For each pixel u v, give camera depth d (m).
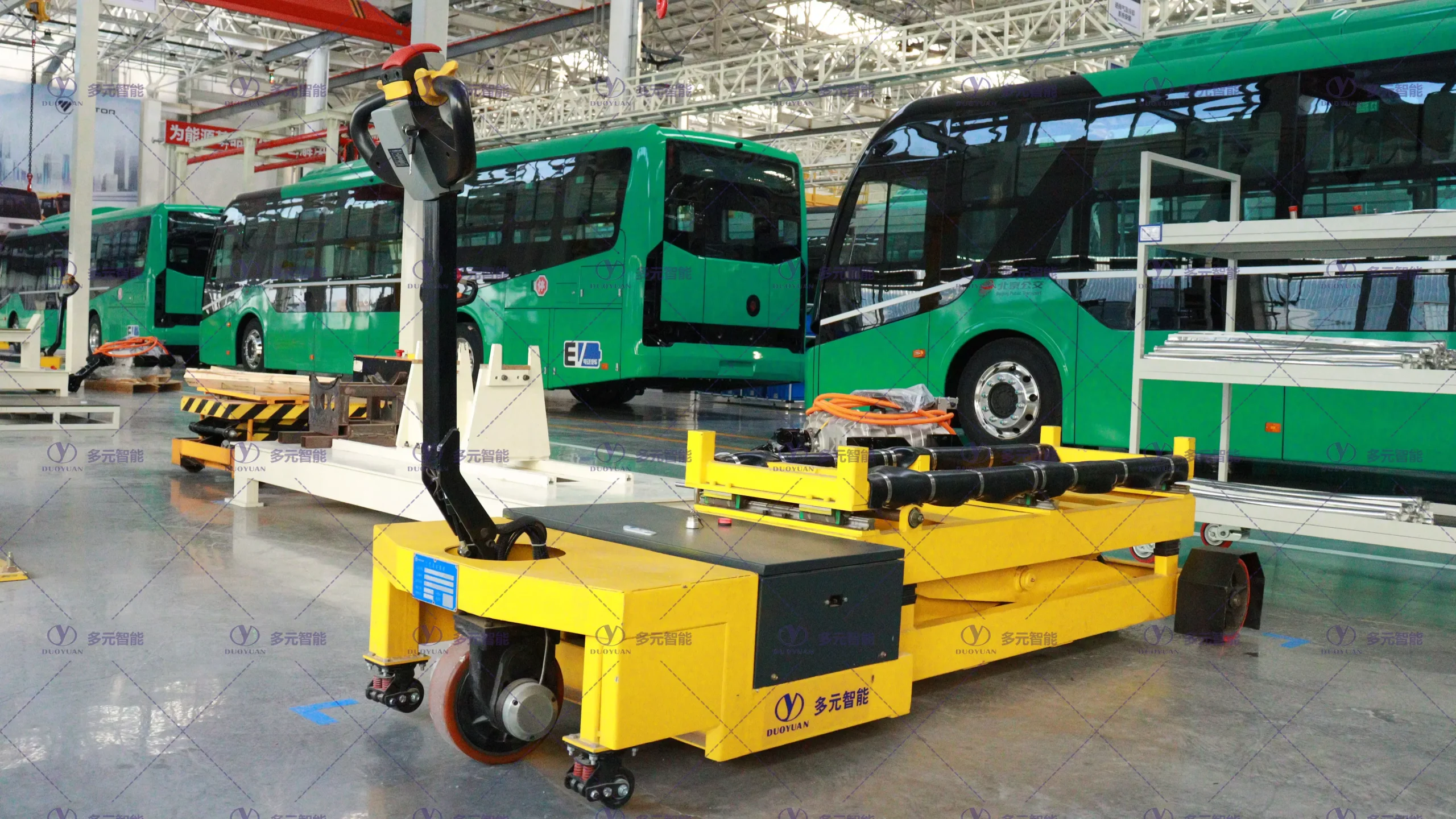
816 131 20.34
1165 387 7.13
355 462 5.89
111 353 15.14
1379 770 2.76
